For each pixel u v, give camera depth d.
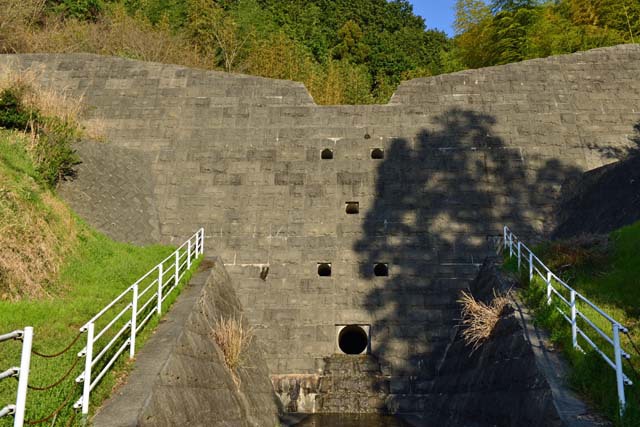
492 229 18.59
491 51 35.44
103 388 8.12
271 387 15.34
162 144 20.72
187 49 37.62
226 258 18.14
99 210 17.39
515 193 19.36
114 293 12.62
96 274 13.44
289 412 15.18
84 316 10.73
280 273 17.81
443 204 19.17
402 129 20.88
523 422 9.31
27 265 11.88
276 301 17.19
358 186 19.62
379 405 15.24
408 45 58.50
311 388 15.52
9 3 32.84
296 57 40.41
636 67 22.22
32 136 16.80
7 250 11.65
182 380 9.76
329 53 52.88
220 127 21.12
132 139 20.91
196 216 19.08
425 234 18.56
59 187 17.25
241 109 21.58
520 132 20.69
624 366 8.40
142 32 37.53
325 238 18.52
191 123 21.27
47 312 10.39
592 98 21.52
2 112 16.69
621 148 20.28
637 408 7.18
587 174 19.14
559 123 20.88
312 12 58.59
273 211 19.11
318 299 17.20
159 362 9.35
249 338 14.80
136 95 22.06
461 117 21.09
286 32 49.59
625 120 20.95
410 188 19.53
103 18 40.62
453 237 18.47
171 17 43.47
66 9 40.66
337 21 60.41
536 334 10.78
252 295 17.31
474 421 11.82
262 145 20.62
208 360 11.53
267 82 22.23
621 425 7.15
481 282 16.22
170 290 13.04
